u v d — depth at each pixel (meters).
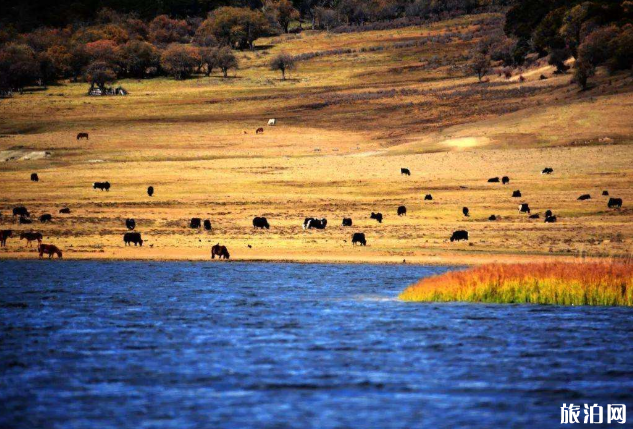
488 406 83.75
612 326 122.38
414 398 86.12
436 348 107.69
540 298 143.00
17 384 90.69
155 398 85.69
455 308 138.00
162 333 116.94
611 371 96.94
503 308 137.75
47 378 93.12
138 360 101.06
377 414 80.75
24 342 110.88
